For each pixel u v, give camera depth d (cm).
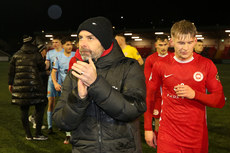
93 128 126
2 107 635
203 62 197
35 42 372
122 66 129
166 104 206
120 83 127
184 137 198
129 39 3653
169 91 204
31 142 393
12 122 503
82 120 128
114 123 125
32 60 359
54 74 402
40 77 370
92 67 108
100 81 109
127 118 118
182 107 197
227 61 2877
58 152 356
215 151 357
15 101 359
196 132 197
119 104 113
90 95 112
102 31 121
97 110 125
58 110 132
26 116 391
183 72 198
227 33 3253
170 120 202
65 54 405
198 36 3356
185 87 185
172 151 202
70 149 367
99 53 124
